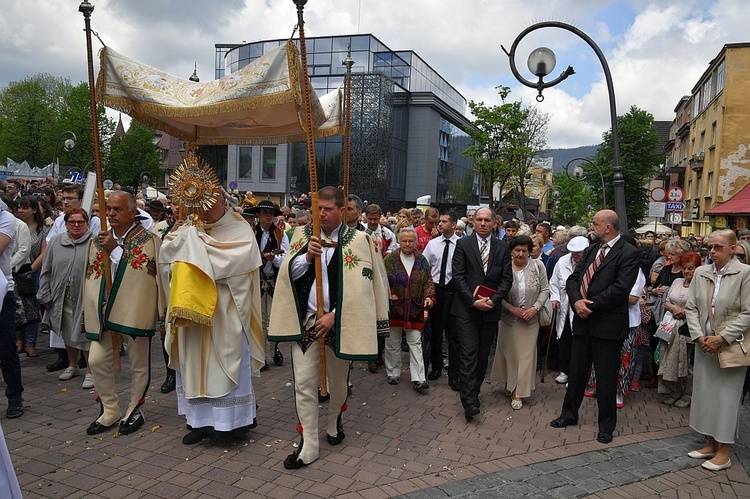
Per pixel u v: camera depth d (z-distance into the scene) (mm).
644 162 40500
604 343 5223
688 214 34188
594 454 4895
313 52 37281
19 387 5184
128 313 4785
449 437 5160
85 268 4949
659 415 6164
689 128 35500
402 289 6527
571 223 56781
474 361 5684
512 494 4070
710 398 4738
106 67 4926
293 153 36125
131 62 4977
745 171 25656
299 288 4508
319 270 4328
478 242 5910
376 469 4395
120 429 4879
